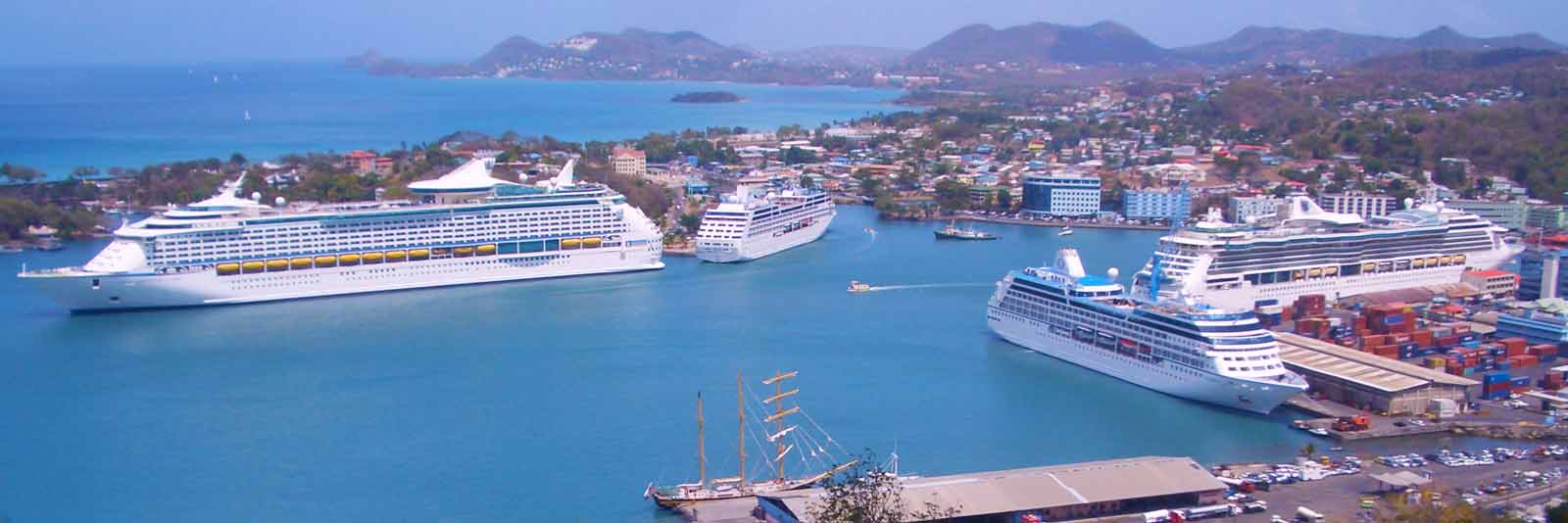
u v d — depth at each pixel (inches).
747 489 6766.7
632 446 7554.1
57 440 7775.6
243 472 7175.2
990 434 7785.4
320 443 7657.5
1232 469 7012.8
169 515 6569.9
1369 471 7012.8
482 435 7770.7
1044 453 7426.2
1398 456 7249.0
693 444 7588.6
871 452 7401.6
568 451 7470.5
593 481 6998.0
